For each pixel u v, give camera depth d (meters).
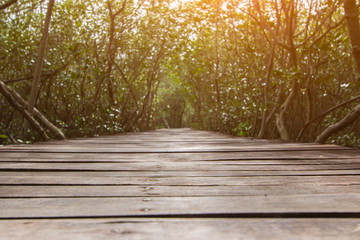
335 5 5.36
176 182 1.95
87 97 9.33
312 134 7.33
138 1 9.75
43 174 2.25
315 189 1.74
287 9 5.60
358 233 1.05
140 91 14.93
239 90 8.70
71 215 1.25
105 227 1.10
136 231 1.06
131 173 2.29
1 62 7.27
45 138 5.72
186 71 15.78
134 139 7.09
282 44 5.51
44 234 1.03
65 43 7.93
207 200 1.50
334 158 3.08
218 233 1.04
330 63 6.42
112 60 10.22
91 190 1.73
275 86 7.28
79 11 7.96
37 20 7.81
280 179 2.04
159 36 11.48
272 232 1.06
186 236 1.01
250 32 7.62
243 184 1.89
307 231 1.07
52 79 7.88
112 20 9.13
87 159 3.06
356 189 1.74
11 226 1.11
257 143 5.31
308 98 5.97
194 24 9.67
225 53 10.41
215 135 9.52
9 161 2.90
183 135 9.74
